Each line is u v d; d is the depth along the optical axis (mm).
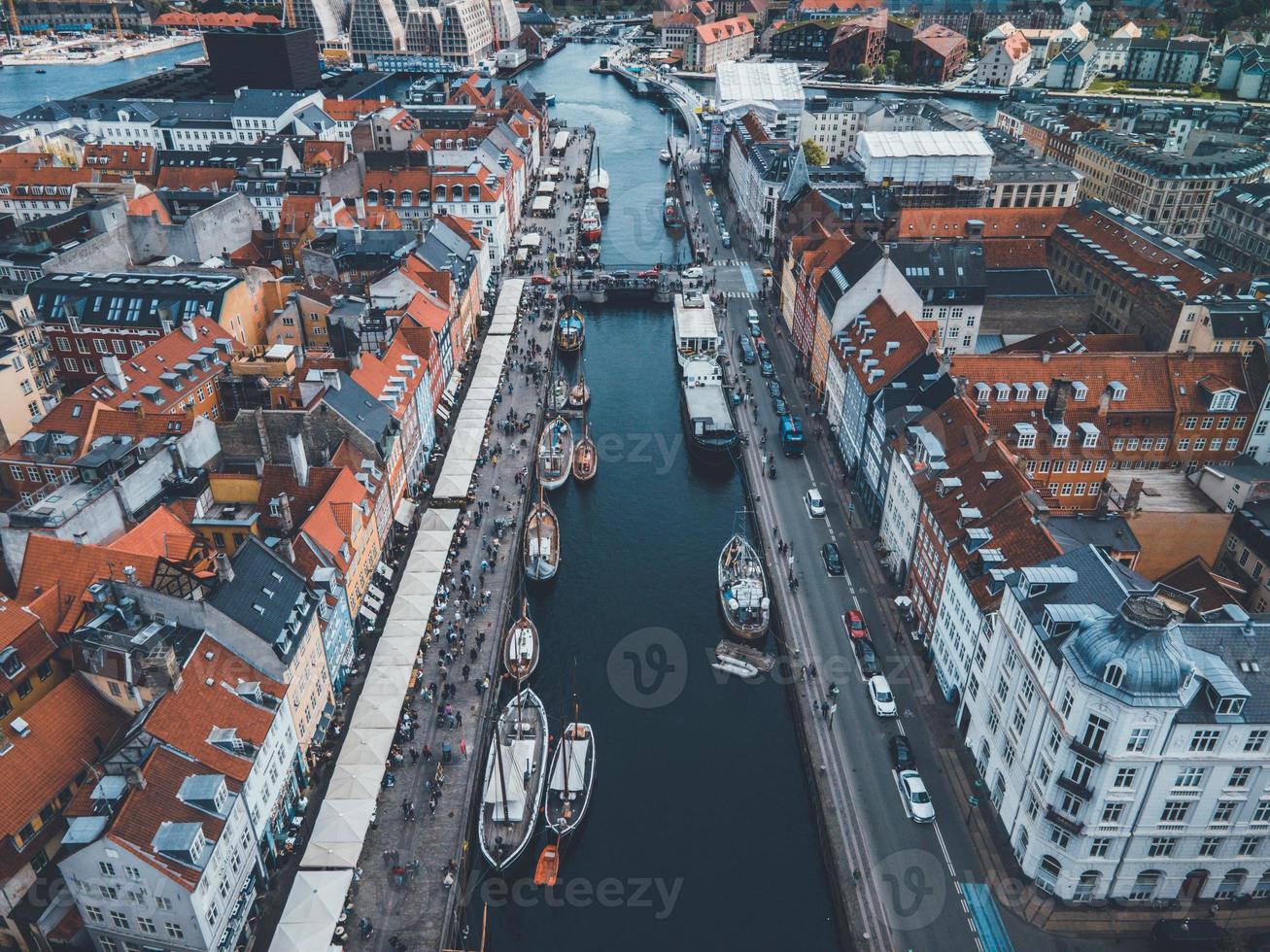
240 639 88062
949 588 105062
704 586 128500
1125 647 74750
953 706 105562
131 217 185000
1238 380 133625
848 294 156125
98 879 72562
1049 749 80750
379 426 128000
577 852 92312
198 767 77812
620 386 180500
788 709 109062
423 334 152375
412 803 93312
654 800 97750
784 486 145500
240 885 80000
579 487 149375
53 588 95250
